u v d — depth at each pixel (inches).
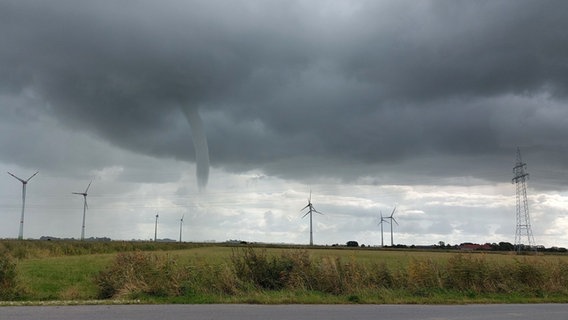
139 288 703.7
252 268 811.4
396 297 749.3
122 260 786.8
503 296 812.0
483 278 878.4
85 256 2242.9
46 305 579.2
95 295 718.5
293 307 609.0
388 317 538.0
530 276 908.0
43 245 2453.2
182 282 721.0
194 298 668.7
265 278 799.7
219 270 776.3
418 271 871.1
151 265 757.3
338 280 799.1
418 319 527.5
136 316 498.6
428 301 715.4
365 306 642.2
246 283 770.2
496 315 570.3
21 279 772.6
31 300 642.8
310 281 802.2
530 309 637.3
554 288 880.3
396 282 852.0
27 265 1478.8
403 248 5113.2
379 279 845.2
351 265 851.4
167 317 496.4
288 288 786.2
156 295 693.3
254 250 867.4
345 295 762.2
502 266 926.4
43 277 1048.2
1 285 692.1
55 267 1380.4
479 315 567.8
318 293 765.9
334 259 852.6
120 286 711.7
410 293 805.2
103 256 2245.3
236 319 494.6
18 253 2022.6
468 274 878.4
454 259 922.7
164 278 724.0
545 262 967.6
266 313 544.4
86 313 514.3
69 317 484.4
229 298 677.3
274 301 660.7
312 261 844.0
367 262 904.9
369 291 787.4
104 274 750.5
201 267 780.0
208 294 708.7
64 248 2482.8
